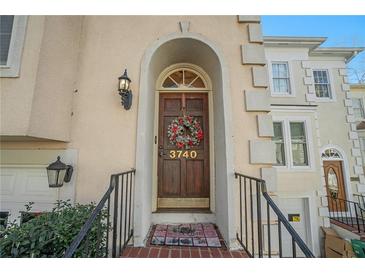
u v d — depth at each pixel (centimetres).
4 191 279
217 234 271
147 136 287
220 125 293
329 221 675
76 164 268
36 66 230
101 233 196
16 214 273
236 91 286
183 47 320
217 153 313
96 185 264
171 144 358
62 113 263
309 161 697
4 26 236
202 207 340
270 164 267
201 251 227
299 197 678
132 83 287
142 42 298
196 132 358
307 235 663
